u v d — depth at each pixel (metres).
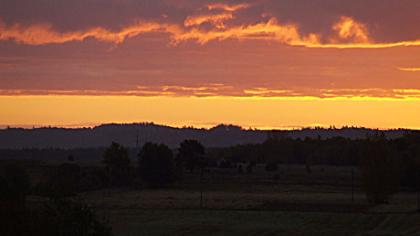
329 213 141.75
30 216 55.81
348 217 135.62
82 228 57.41
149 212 143.50
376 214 140.00
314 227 122.31
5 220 54.47
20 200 59.81
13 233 54.06
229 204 163.38
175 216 137.38
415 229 119.75
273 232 116.00
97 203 162.88
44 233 55.03
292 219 133.12
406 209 151.00
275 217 136.38
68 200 59.59
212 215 139.25
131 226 122.06
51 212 57.09
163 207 154.50
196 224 125.50
